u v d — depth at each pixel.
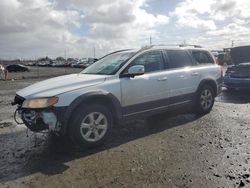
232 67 11.61
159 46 6.73
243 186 3.67
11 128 6.95
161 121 7.13
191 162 4.48
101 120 5.36
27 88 5.56
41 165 4.57
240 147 5.11
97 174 4.16
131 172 4.19
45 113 4.83
